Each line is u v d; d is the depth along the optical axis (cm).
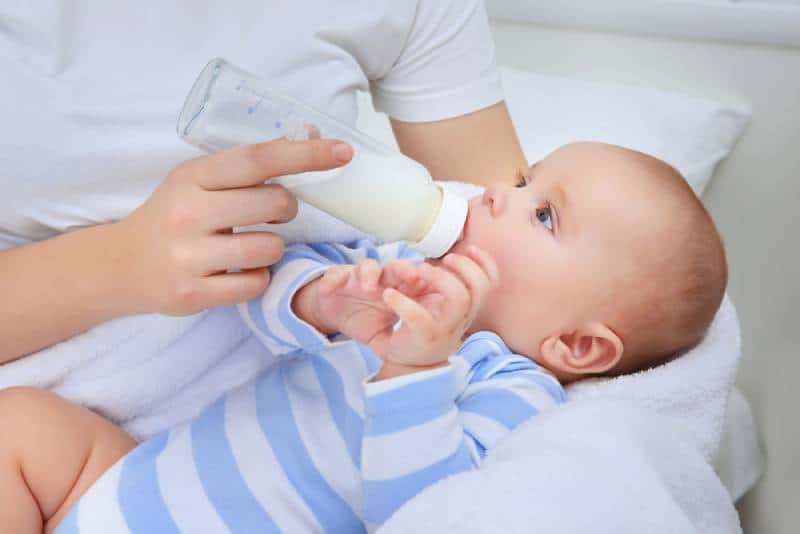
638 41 152
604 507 67
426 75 106
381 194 73
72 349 83
